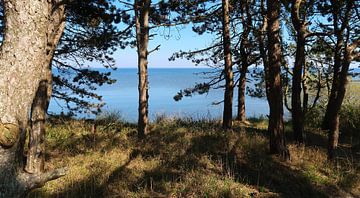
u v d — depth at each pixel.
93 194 6.95
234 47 18.52
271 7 10.16
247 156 9.74
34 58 3.62
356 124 15.63
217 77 18.19
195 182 7.69
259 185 8.18
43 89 6.84
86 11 13.16
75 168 8.12
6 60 3.53
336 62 15.27
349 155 11.17
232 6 17.33
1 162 3.53
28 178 3.72
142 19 12.68
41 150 6.78
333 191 8.30
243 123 18.56
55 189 6.93
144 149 10.03
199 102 60.31
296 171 9.05
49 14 3.75
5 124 3.49
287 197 7.77
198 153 9.66
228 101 14.10
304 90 16.23
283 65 15.77
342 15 14.09
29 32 3.57
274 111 10.04
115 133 12.55
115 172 8.05
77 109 15.41
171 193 7.30
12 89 3.52
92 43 14.25
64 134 12.08
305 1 13.52
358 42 9.73
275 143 9.94
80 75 15.29
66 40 14.15
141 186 7.57
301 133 12.52
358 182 8.70
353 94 17.72
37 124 6.76
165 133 12.02
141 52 12.21
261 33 14.19
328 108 15.95
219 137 11.12
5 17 3.58
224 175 8.36
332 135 10.05
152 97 78.88
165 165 8.76
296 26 12.60
